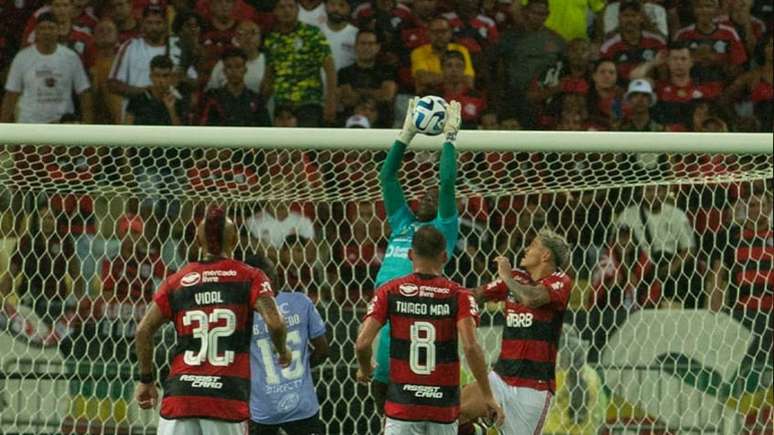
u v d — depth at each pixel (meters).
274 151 32.69
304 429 30.20
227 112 45.75
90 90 46.16
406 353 24.48
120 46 46.19
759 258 34.38
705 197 36.44
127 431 31.84
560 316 29.28
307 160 33.75
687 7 49.12
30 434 31.39
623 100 47.19
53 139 29.72
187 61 46.22
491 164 33.16
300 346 30.14
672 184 33.75
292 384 30.00
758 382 32.72
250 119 45.91
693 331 32.81
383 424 28.92
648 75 48.03
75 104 46.25
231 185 32.84
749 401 32.66
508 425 29.14
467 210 36.38
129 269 33.72
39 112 46.03
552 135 30.34
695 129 47.66
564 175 33.44
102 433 31.75
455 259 36.12
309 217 35.22
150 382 24.61
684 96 47.81
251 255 33.34
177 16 46.56
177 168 32.22
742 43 48.88
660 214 35.31
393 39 47.28
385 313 24.64
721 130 47.50
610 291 34.00
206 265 24.20
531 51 47.09
